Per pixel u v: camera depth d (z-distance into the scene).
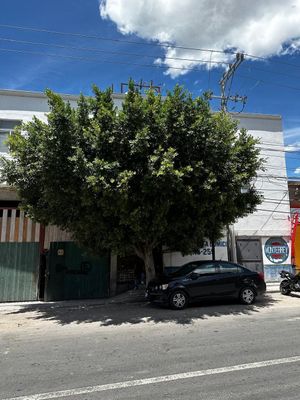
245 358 5.97
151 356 6.22
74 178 10.35
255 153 12.58
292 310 11.03
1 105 17.12
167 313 10.72
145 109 10.75
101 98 11.32
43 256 14.84
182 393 4.55
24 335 8.38
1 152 16.67
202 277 11.79
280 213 19.22
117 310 11.72
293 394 4.46
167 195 10.66
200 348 6.70
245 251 18.67
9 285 14.01
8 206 17.67
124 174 9.75
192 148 11.09
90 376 5.25
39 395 4.58
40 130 11.02
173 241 12.58
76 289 14.39
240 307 11.64
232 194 11.53
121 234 11.35
